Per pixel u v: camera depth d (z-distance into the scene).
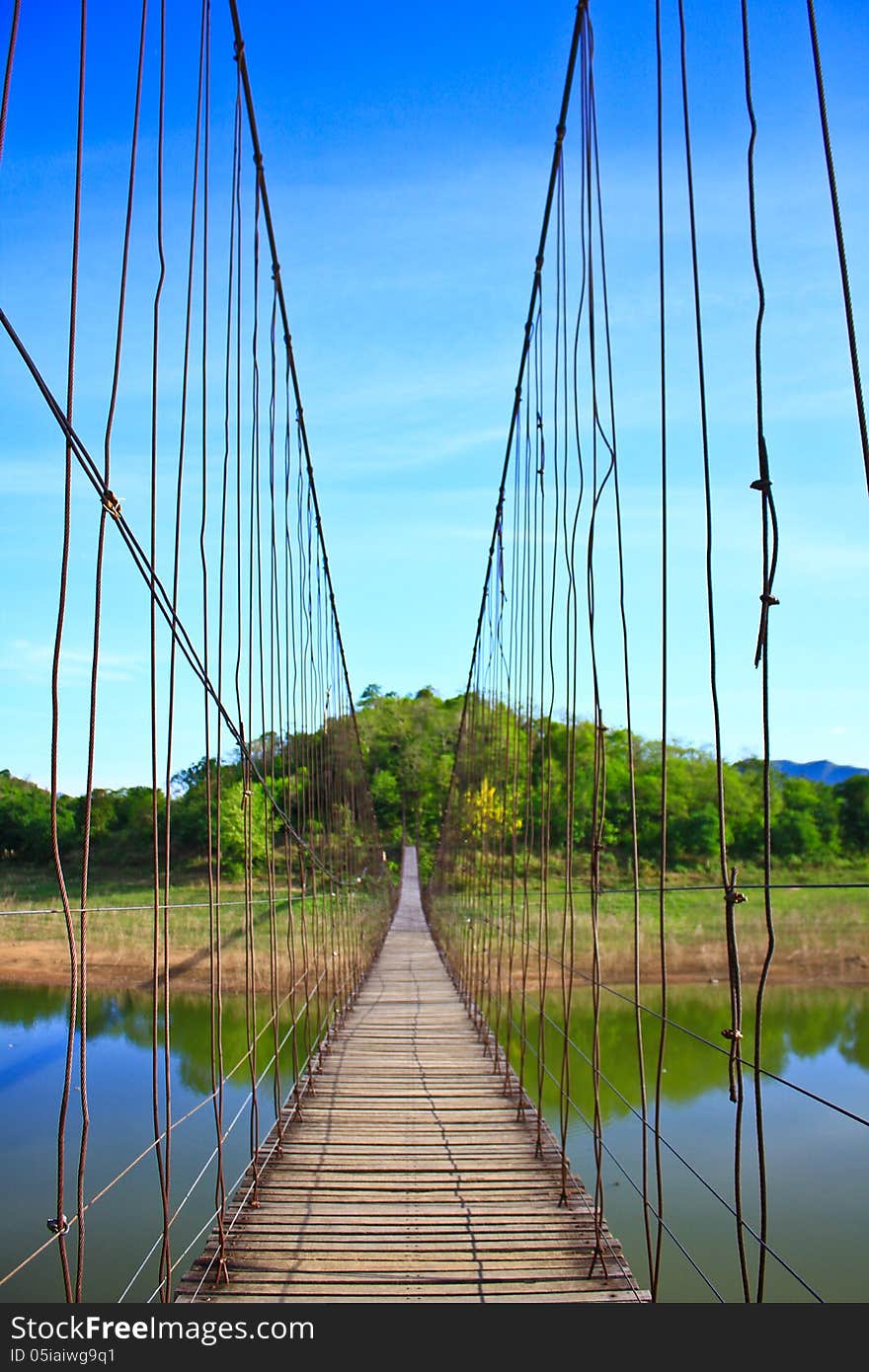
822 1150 6.80
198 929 12.80
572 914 3.41
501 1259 2.86
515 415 5.15
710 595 1.72
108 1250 4.68
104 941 12.34
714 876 21.09
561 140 3.65
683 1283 4.92
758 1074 1.55
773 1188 6.11
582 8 3.06
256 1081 3.30
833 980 14.15
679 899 18.89
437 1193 3.42
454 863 13.11
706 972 14.74
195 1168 5.64
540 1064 3.92
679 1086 8.50
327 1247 2.95
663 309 2.05
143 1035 8.94
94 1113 6.56
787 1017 11.73
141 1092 7.10
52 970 10.55
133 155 1.88
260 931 12.57
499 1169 3.68
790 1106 7.87
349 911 8.66
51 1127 6.21
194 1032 9.26
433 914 18.31
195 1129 6.32
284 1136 4.10
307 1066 4.99
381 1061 5.65
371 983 9.55
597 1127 2.81
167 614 2.20
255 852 12.28
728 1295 4.75
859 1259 5.09
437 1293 2.62
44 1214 5.03
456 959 10.01
